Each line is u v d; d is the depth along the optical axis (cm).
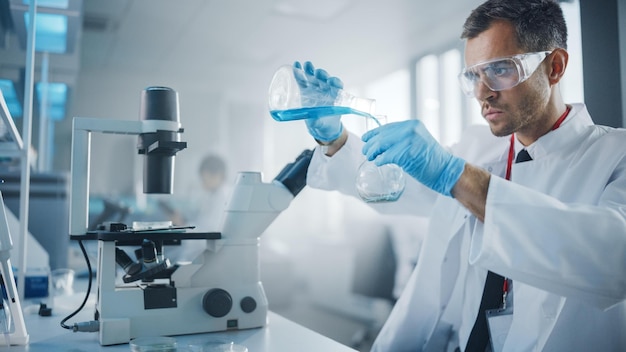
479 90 108
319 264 575
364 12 418
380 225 364
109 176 583
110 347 98
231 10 417
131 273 106
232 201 117
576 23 180
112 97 654
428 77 522
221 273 114
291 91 101
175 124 114
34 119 351
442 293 137
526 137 127
